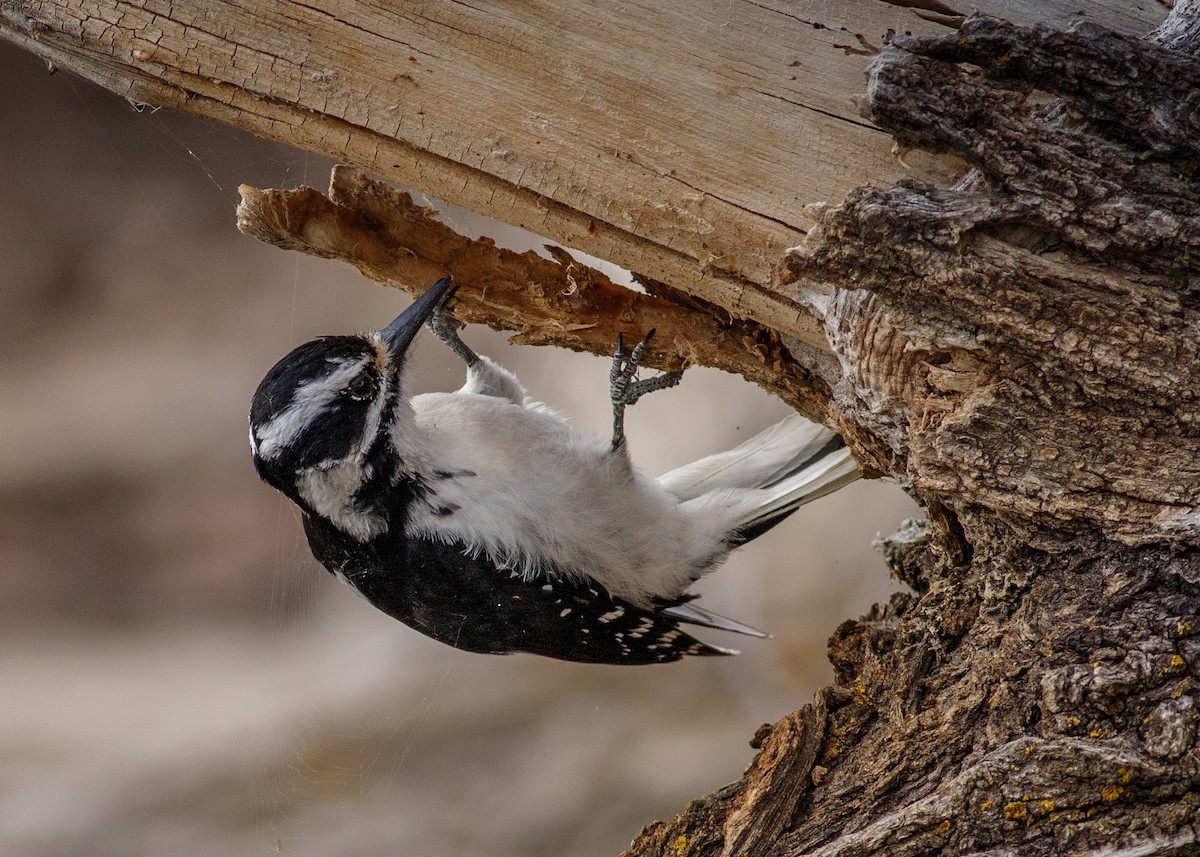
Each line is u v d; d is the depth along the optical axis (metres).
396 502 8.41
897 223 5.62
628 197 6.21
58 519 20.27
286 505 19.50
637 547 9.17
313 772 15.38
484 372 9.77
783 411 15.71
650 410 16.34
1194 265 5.61
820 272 5.83
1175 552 5.91
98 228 23.12
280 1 5.88
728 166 6.10
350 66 6.01
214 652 18.33
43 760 16.31
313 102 6.09
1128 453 5.94
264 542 19.97
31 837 14.75
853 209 5.64
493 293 7.91
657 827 6.99
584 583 9.12
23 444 20.84
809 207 5.73
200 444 20.98
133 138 22.91
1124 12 6.14
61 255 23.09
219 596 19.33
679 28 5.94
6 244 23.06
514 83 6.02
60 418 21.34
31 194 23.22
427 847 13.87
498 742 15.22
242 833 14.46
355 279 22.12
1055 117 5.84
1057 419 6.02
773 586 15.28
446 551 8.59
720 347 7.66
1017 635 6.27
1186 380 5.70
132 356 22.11
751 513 9.58
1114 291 5.69
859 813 6.41
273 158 14.27
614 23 5.92
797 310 6.60
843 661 7.25
